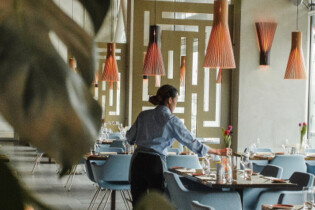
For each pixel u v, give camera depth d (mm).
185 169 6238
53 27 281
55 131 260
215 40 5957
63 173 261
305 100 10602
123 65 15344
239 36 10242
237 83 10258
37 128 255
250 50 10281
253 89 10320
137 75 9500
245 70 10266
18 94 254
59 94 266
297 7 10500
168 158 6777
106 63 7082
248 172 5402
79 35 293
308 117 11648
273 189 5516
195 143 4938
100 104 282
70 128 265
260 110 10375
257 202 5527
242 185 5098
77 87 278
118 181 7195
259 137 10375
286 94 10516
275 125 10477
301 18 10570
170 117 4941
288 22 10508
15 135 255
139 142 5027
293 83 10539
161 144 4973
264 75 10359
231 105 10391
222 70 10227
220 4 5891
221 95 10250
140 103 9531
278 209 3916
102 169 6844
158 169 4965
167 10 9336
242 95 10258
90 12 300
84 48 292
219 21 5945
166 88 5051
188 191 5094
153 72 7969
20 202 256
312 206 3668
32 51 264
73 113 268
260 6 10211
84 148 266
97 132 275
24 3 273
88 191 9344
